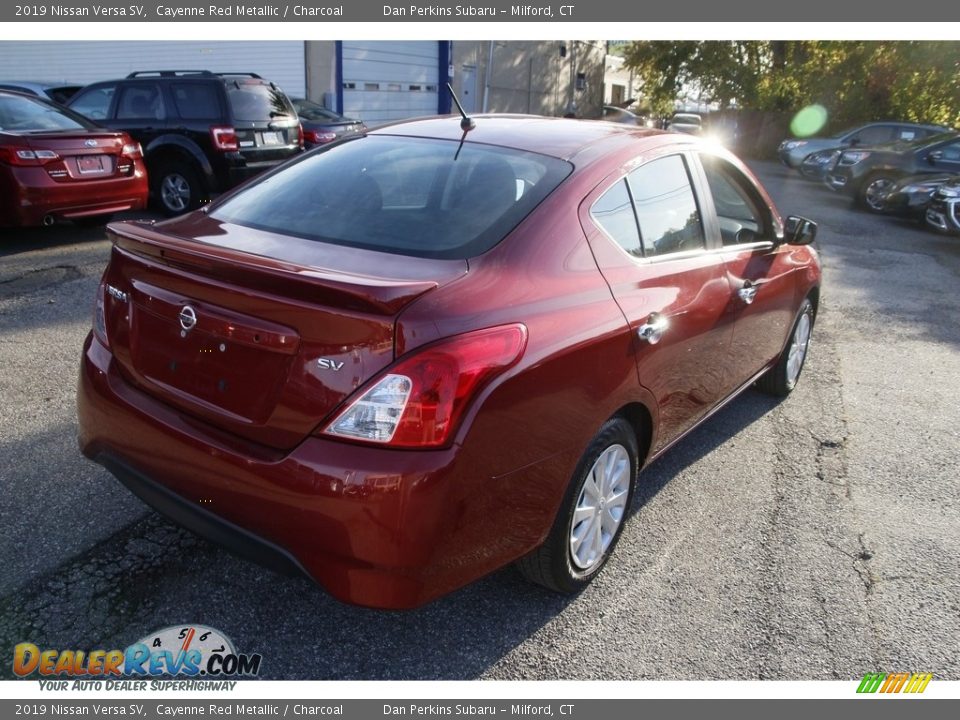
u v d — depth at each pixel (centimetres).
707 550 329
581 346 250
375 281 215
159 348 248
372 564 212
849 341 639
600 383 262
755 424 463
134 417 249
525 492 240
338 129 1183
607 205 291
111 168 760
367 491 207
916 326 691
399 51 2005
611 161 303
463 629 272
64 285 632
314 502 211
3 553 290
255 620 269
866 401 509
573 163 295
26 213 694
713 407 380
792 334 476
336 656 257
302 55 1778
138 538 305
